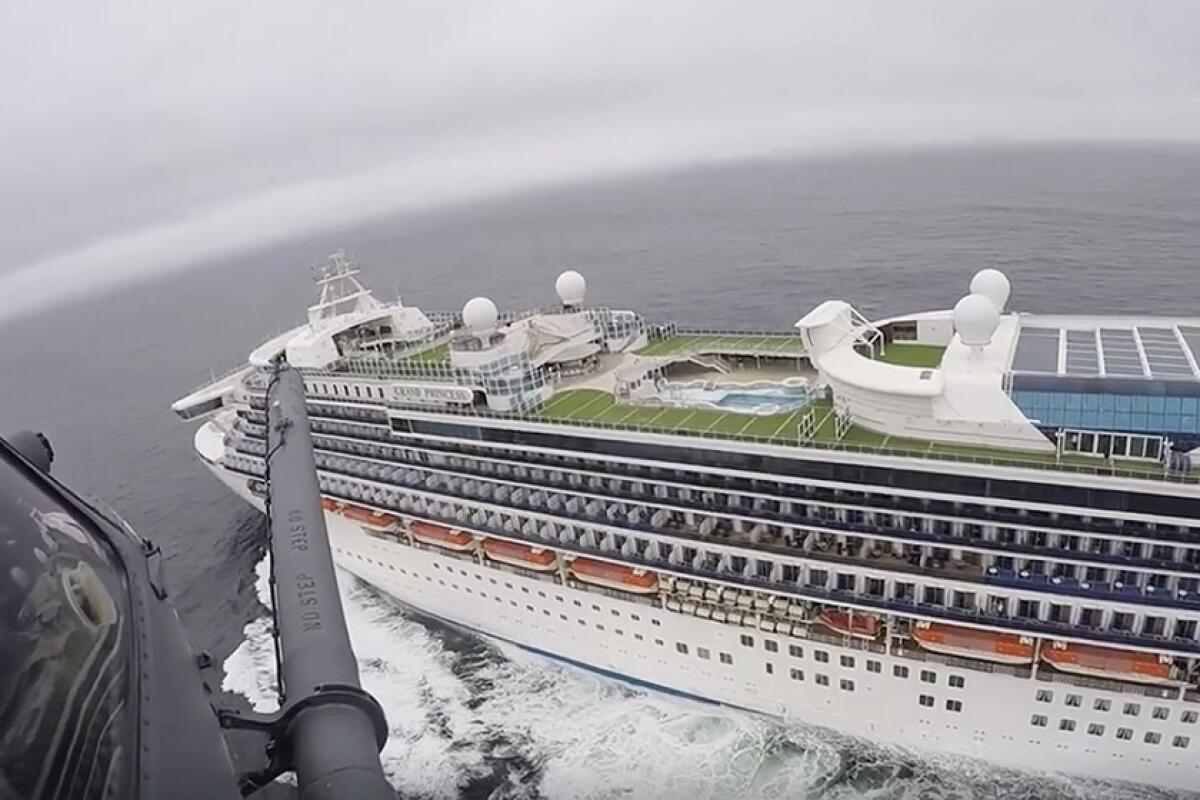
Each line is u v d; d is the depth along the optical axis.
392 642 57.09
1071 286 95.31
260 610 62.34
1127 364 34.97
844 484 37.56
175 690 7.85
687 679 46.41
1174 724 34.28
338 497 57.06
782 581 41.19
